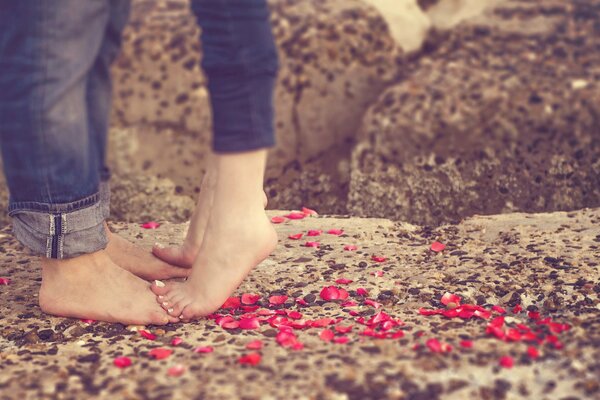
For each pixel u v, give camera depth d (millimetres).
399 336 1690
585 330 1670
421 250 2342
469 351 1587
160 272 2104
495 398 1425
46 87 1580
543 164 2959
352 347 1641
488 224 2561
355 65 3297
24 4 1540
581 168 2941
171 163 3207
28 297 2000
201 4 1639
